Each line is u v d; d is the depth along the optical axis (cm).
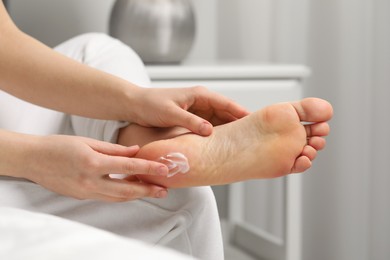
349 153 199
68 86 111
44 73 112
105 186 96
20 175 99
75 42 134
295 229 175
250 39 213
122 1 174
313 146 103
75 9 202
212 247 107
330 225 204
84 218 102
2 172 99
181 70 166
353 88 197
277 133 100
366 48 195
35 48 114
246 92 169
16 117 124
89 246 61
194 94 107
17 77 113
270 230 212
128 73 121
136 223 104
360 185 198
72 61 113
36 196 101
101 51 128
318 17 204
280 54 209
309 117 102
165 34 173
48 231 66
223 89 168
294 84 174
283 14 209
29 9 198
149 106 106
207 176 100
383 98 194
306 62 207
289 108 101
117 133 111
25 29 198
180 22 174
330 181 203
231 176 100
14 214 73
